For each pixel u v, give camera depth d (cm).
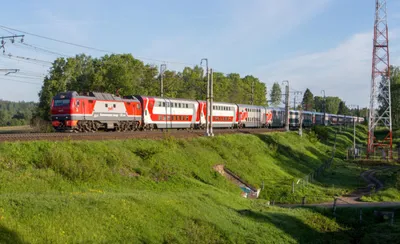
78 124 3875
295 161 5581
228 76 11306
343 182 4825
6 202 1577
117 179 2597
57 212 1617
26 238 1392
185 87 8331
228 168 3888
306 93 18825
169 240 1808
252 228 2314
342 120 14000
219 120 6269
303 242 2403
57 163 2380
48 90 5966
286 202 3588
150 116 4847
